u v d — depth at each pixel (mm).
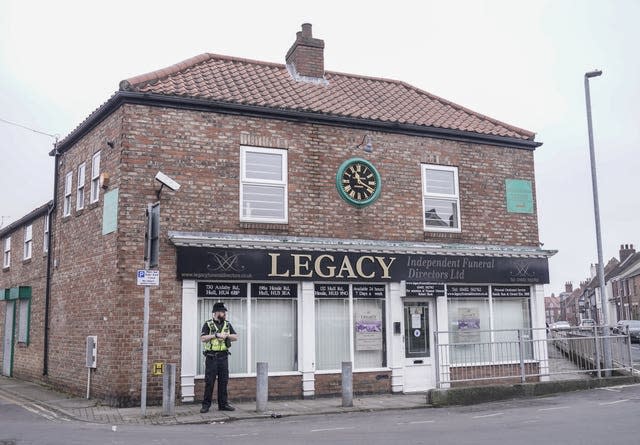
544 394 13648
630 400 12148
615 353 15844
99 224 13562
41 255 18047
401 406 12328
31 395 14461
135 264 12398
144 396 10969
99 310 13148
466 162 15938
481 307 15562
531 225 16469
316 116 14297
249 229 13461
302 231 13969
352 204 14523
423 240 15141
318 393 13633
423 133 15492
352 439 8461
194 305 12703
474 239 15695
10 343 20250
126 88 12781
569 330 17344
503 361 15344
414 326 14844
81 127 14852
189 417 10922
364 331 14336
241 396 12945
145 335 11031
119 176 12641
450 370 14578
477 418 10484
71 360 14656
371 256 14289
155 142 12891
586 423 9453
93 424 10289
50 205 17125
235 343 13234
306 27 16766
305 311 13656
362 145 14789
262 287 13516
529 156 16750
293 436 8828
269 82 15523
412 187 15211
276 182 13922
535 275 15992
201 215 13086
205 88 13992
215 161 13367
